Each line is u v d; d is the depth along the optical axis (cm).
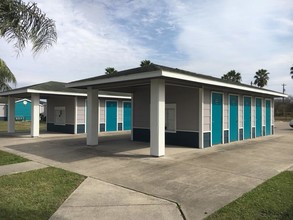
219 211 491
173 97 1356
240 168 829
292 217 460
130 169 816
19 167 853
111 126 2316
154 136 1027
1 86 1483
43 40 995
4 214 478
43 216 475
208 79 1153
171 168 827
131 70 1130
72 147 1282
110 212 495
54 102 2278
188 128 1294
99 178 717
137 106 1555
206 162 917
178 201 548
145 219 467
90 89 1330
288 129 2662
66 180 696
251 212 484
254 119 1778
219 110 1398
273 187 626
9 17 914
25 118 4553
